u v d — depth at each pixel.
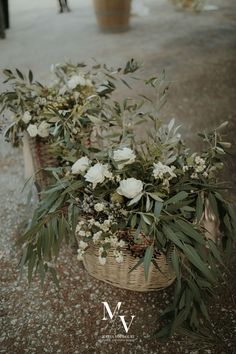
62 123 1.50
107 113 1.65
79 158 1.44
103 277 1.50
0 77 3.18
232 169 2.08
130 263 1.38
